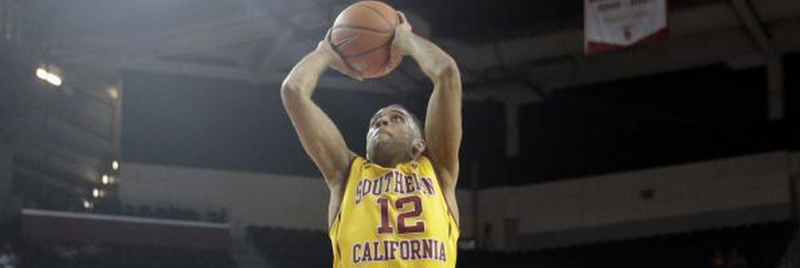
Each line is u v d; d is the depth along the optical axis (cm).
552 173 2788
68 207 2356
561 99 2781
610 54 2595
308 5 2262
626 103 2711
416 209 388
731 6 2266
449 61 404
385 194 392
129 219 2367
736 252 2434
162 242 2381
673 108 2678
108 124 2705
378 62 420
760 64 2598
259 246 2531
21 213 2242
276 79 2686
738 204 2598
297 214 2697
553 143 2791
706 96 2653
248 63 2616
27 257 2142
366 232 387
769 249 2473
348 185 402
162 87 2648
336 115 2731
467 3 2330
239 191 2658
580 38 2450
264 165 2689
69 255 2227
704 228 2622
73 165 2636
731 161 2622
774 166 2575
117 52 2506
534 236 2778
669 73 2684
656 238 2644
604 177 2741
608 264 2608
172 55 2580
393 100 2752
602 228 2723
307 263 2517
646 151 2712
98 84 2695
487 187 2838
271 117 2711
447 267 388
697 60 2583
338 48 420
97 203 2444
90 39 2425
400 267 382
